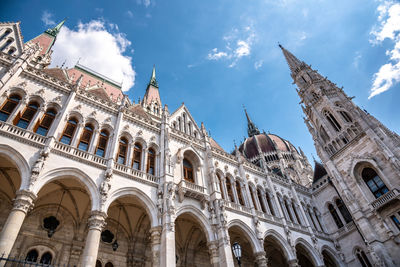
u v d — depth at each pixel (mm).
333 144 42500
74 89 25656
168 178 25344
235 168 35781
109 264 23812
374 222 33750
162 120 31578
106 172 21969
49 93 24375
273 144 74625
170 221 22281
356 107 42250
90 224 19078
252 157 72750
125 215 26172
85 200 23984
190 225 29016
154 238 21641
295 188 42281
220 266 23797
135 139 27656
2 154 18297
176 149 30469
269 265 35719
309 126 47656
